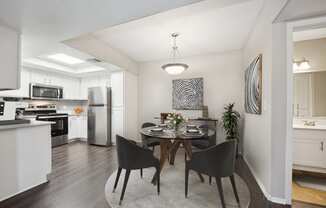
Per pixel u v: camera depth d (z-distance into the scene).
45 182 2.22
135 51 3.79
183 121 2.66
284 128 1.73
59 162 3.02
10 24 1.87
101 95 4.36
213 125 3.45
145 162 1.90
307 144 2.53
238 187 2.11
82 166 2.82
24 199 1.83
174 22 2.41
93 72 4.63
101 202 1.78
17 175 1.94
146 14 1.70
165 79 4.45
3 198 1.82
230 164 1.74
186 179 1.90
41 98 4.20
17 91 3.73
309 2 1.35
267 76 1.90
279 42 1.72
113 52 3.58
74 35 2.17
